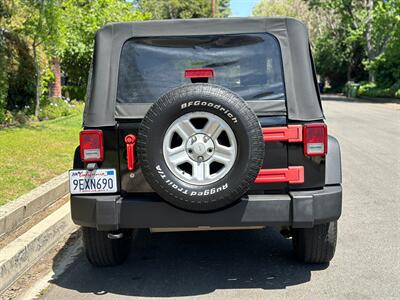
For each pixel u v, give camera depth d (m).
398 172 9.75
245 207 4.30
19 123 14.47
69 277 5.10
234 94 4.06
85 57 23.09
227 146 4.09
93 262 5.19
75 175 4.45
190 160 4.09
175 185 4.06
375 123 19.56
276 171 4.37
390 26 36.81
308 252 4.99
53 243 6.15
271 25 4.65
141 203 4.34
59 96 19.62
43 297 4.64
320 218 4.37
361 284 4.73
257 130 4.04
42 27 14.81
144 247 5.95
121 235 4.55
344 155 11.74
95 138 4.40
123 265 5.39
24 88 15.92
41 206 6.97
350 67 57.00
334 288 4.65
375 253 5.52
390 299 4.41
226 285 4.79
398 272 5.00
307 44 4.62
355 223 6.60
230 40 4.69
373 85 43.28
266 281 4.86
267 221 4.33
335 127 18.05
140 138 4.09
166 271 5.19
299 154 4.38
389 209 7.24
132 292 4.69
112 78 4.59
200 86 4.07
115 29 4.70
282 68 4.57
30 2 14.62
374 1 43.12
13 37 15.27
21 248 5.25
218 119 4.03
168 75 4.67
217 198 4.06
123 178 4.44
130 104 4.54
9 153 9.96
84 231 4.91
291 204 4.32
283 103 4.47
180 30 4.70
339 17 53.03
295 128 4.35
